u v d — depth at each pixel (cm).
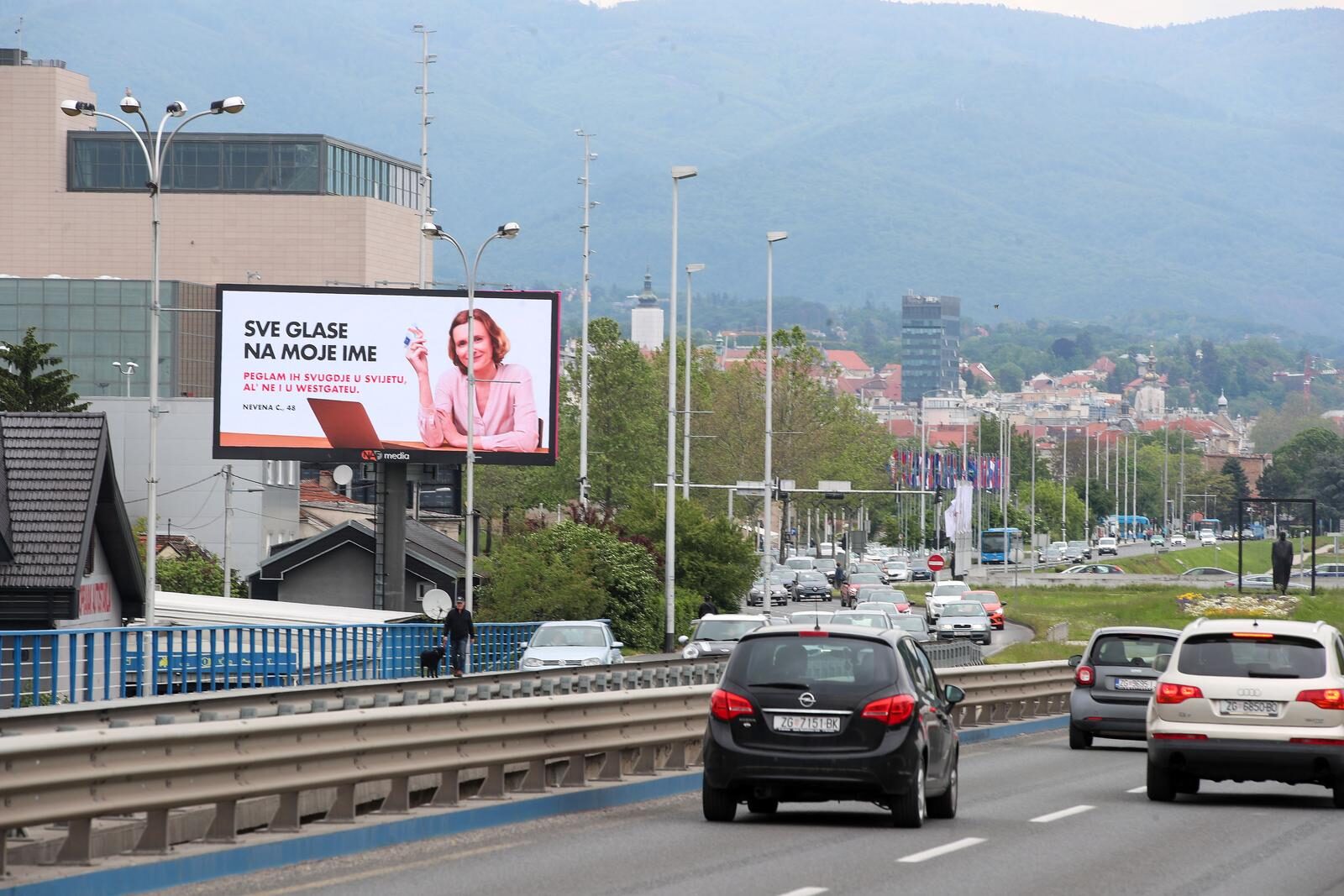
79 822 1778
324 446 8669
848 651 2425
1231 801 2933
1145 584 16950
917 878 1938
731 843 2230
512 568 8931
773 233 11125
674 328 9319
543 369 8644
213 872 1866
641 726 2989
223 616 6612
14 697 3656
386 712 2219
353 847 2106
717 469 17600
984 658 8750
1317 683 2764
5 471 5200
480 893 1770
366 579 9438
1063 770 3612
